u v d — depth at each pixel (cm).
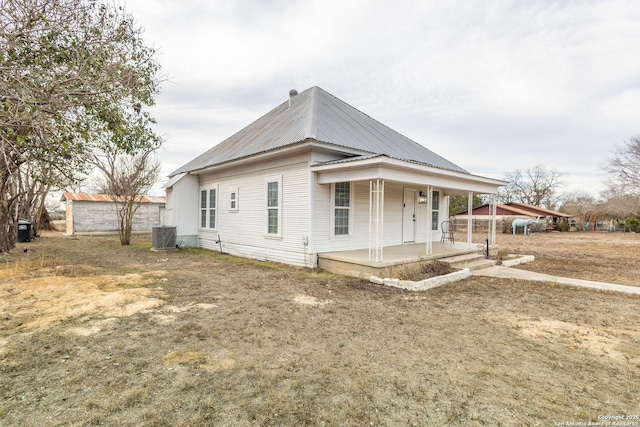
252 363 324
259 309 511
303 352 353
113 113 628
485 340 395
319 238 895
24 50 543
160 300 550
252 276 780
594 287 690
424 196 1261
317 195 889
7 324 426
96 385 277
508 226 2967
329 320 464
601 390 282
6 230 1155
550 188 5138
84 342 370
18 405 247
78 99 552
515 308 535
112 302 527
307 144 827
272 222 1019
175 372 302
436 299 588
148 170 1773
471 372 311
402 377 300
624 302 577
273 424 228
